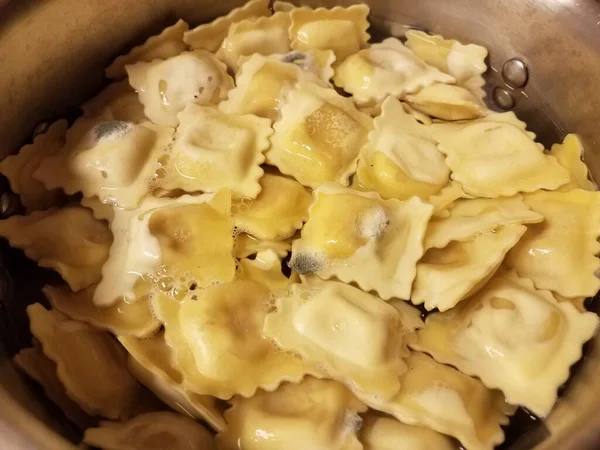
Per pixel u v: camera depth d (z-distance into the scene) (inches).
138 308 6.0
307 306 5.7
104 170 6.5
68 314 5.8
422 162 6.7
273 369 5.7
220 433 5.3
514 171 6.6
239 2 8.0
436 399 5.4
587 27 6.5
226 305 5.8
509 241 5.9
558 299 6.0
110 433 5.0
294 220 6.4
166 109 7.2
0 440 3.9
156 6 7.4
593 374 5.4
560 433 4.5
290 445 5.1
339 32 7.8
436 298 5.8
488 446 5.3
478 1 7.4
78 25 6.7
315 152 6.5
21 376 5.1
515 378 5.6
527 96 7.6
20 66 6.3
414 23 8.1
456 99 7.1
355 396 5.5
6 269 6.2
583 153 7.0
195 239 6.1
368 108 7.4
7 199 6.6
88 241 6.3
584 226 6.3
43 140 6.8
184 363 5.6
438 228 6.2
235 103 7.2
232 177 6.5
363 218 5.9
